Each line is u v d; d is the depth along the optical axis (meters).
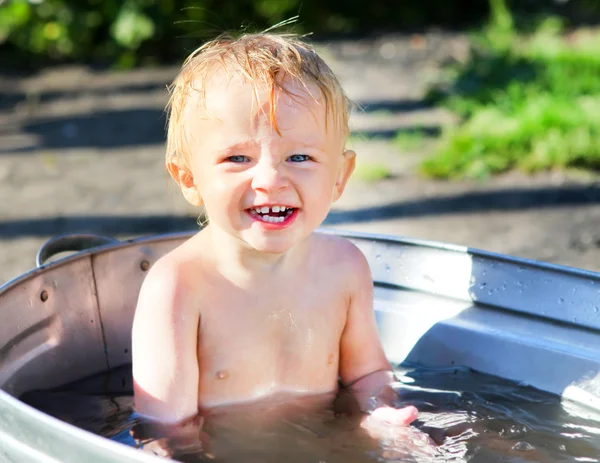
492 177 3.82
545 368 1.49
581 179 3.75
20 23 6.86
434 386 1.51
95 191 3.73
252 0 7.34
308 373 1.45
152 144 4.54
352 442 1.27
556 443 1.29
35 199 3.62
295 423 1.34
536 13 7.66
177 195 3.65
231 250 1.37
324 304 1.46
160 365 1.33
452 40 7.09
